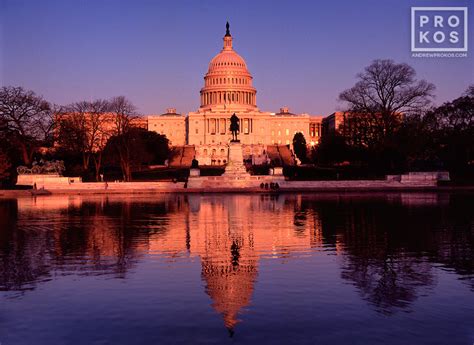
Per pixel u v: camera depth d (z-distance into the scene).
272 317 18.70
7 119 108.75
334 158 149.25
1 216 50.47
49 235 37.12
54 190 94.06
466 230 38.28
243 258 28.52
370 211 52.78
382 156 109.50
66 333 17.38
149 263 27.34
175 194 88.69
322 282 23.22
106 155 122.94
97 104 124.56
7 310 19.66
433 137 115.94
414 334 17.14
